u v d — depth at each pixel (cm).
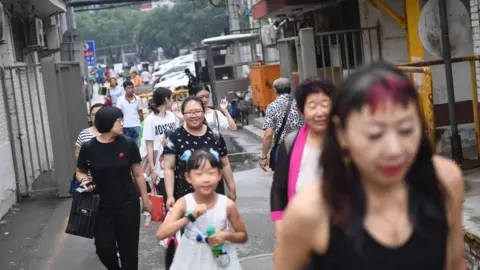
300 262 243
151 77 5606
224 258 527
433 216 234
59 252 861
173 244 614
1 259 850
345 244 229
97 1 3738
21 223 1027
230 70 2445
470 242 574
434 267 232
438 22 1029
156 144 841
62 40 2603
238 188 1137
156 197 705
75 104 1330
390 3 1234
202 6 4725
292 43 1616
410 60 1149
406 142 219
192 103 646
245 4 3269
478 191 761
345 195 232
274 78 1984
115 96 2088
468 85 1085
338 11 1566
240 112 2142
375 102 216
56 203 1144
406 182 238
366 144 219
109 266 680
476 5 911
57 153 1170
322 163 236
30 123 1520
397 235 229
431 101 815
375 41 1338
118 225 668
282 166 467
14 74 1384
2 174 1083
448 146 1073
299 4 1566
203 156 523
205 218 527
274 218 469
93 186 660
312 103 452
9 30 1416
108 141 664
